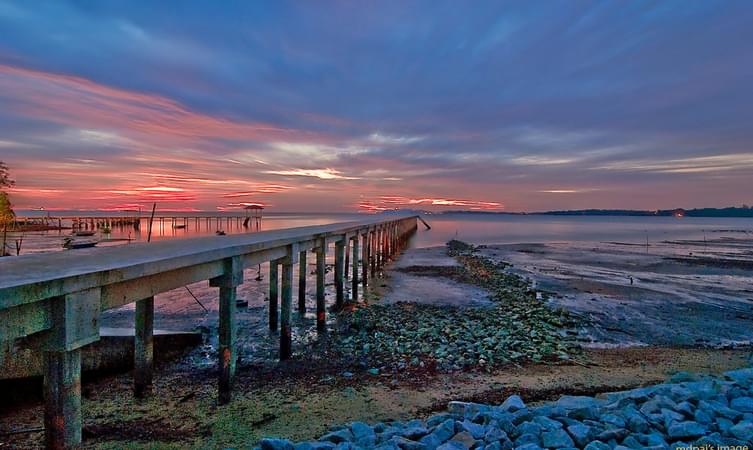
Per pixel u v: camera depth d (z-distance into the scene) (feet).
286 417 21.91
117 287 16.80
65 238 153.58
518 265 96.78
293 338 39.11
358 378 27.94
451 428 16.76
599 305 55.36
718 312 51.65
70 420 14.37
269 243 29.99
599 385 26.08
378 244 88.12
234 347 25.41
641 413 17.80
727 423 16.92
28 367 24.16
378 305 54.24
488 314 49.19
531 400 23.75
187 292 58.65
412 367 30.12
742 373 23.27
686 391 20.42
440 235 215.92
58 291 13.55
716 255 116.88
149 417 22.13
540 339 38.17
